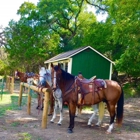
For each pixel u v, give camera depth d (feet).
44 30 73.97
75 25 85.10
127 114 31.27
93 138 17.24
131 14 33.32
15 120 22.17
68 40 85.87
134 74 53.83
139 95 52.24
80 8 82.69
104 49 58.49
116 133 19.30
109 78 37.35
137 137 18.42
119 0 35.42
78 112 26.96
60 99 21.03
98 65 36.65
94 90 19.24
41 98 28.07
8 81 52.80
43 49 72.54
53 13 78.54
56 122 22.38
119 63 39.45
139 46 33.04
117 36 33.91
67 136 17.38
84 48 35.50
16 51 72.33
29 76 39.42
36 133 17.71
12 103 33.19
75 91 18.63
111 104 19.65
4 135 16.57
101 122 23.70
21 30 73.67
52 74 18.93
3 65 83.61
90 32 63.57
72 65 35.04
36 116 24.73
